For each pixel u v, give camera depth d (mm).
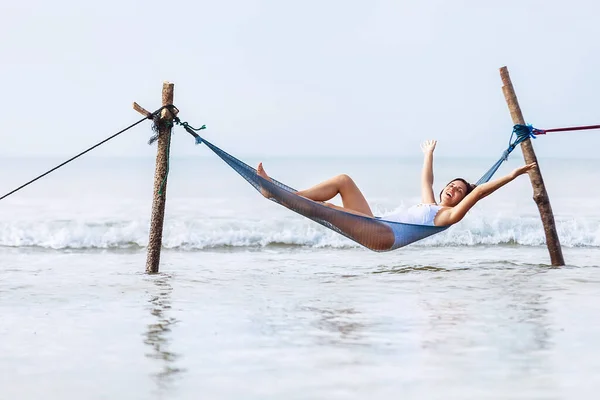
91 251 13375
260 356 5742
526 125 10438
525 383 5059
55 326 6781
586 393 4859
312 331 6574
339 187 9039
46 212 19891
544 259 12039
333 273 10344
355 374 5262
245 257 12484
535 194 10930
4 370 5379
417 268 10898
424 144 9914
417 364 5512
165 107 9844
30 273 10211
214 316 7223
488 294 8445
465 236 14398
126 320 7039
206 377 5207
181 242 13984
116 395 4836
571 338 6281
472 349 5922
